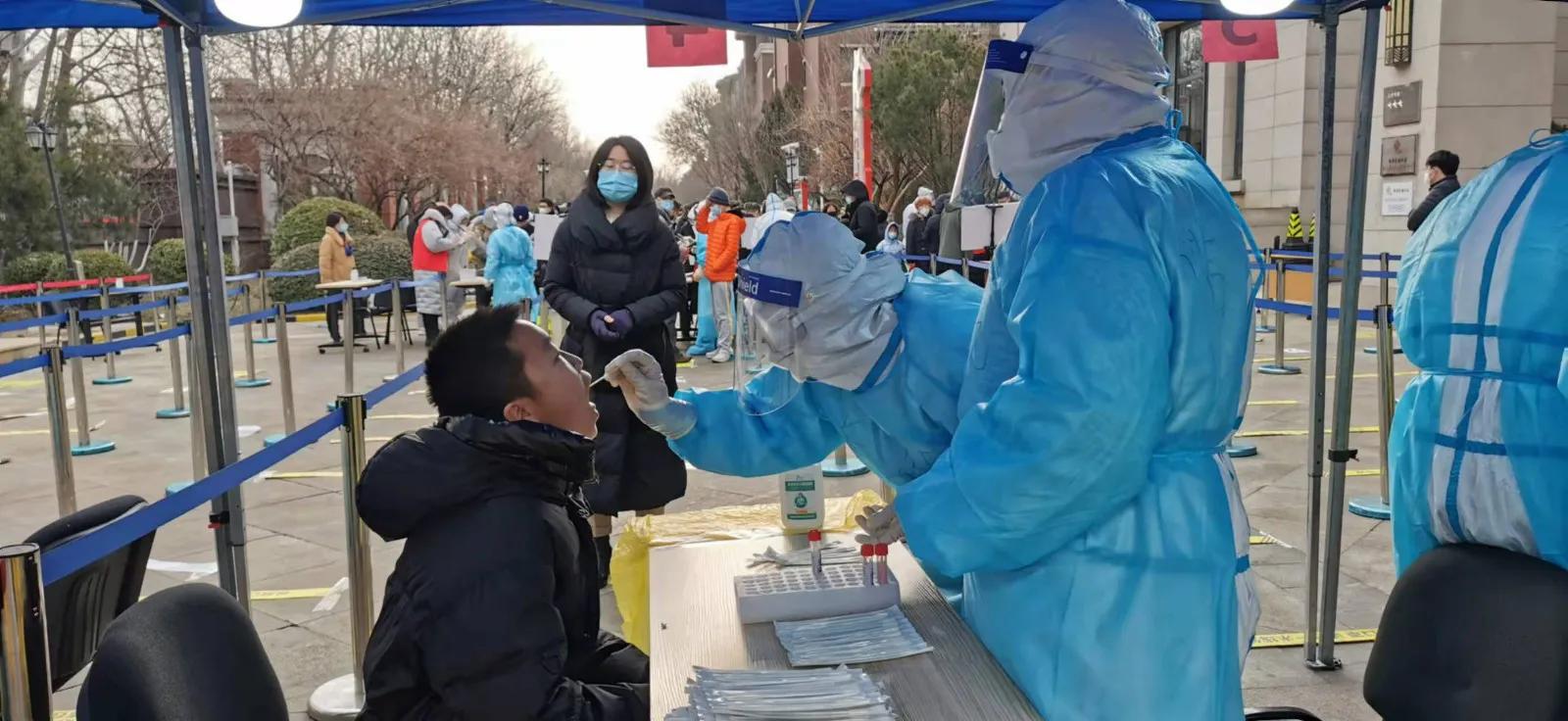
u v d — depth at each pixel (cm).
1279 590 432
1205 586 189
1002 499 178
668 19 370
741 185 4322
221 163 1836
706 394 262
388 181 2898
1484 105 1222
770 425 256
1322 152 349
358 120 2808
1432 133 1238
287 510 579
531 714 186
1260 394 840
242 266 2752
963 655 213
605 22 380
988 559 188
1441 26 1220
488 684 186
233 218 1831
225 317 325
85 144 2233
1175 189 183
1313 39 1402
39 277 1731
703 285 1112
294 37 2848
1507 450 241
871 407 222
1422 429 261
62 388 510
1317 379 355
